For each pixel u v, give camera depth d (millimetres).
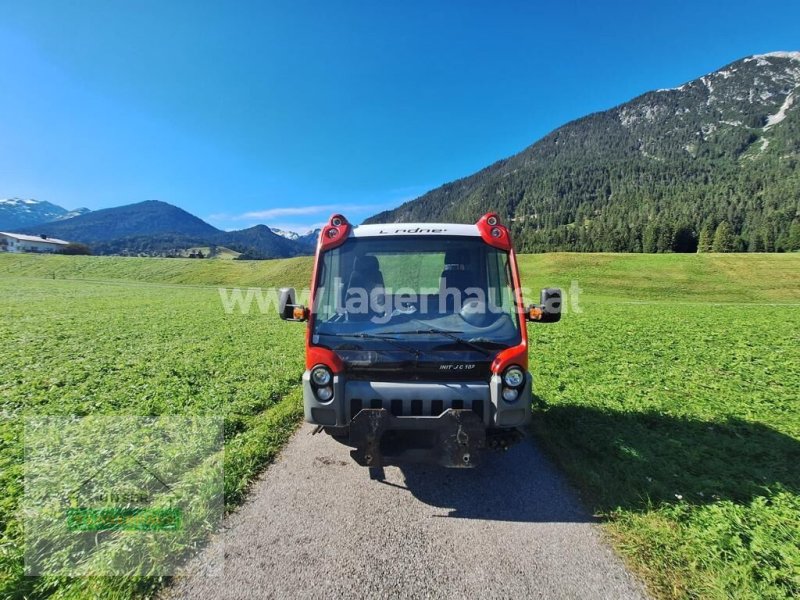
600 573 3873
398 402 4902
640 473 5637
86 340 17234
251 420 7863
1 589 3621
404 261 5520
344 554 4141
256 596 3609
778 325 20516
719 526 4465
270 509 4941
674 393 9375
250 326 21891
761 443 6664
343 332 5180
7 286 59375
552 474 5801
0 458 6129
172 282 83562
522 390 4965
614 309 30828
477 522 4672
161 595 3625
